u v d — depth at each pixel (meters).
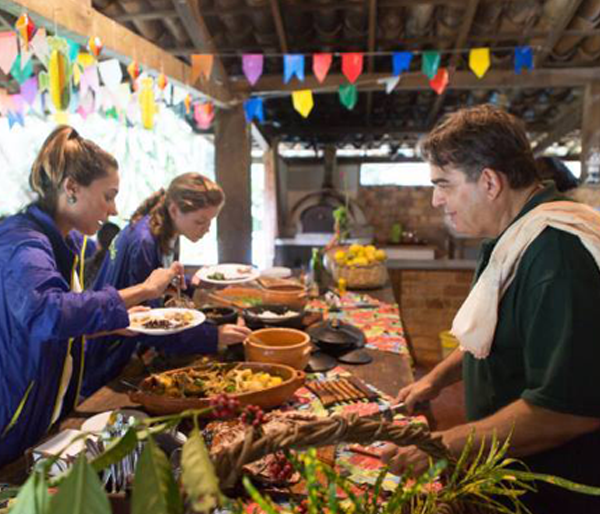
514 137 1.06
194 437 0.51
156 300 2.11
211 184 2.14
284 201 8.76
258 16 3.47
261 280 2.75
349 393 1.45
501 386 1.10
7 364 1.29
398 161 8.48
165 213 2.11
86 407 1.38
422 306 4.25
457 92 5.40
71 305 1.24
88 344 1.72
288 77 3.08
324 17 3.58
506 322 1.06
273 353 1.51
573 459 1.02
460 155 1.08
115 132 3.00
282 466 0.99
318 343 1.82
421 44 3.90
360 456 1.14
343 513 0.70
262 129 6.12
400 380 1.59
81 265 1.62
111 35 2.28
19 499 0.45
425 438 0.73
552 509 1.03
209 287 2.78
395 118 6.46
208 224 2.18
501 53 3.95
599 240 0.93
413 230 8.79
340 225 3.70
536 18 3.53
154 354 1.82
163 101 3.12
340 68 4.29
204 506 0.45
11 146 2.68
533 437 0.93
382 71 4.42
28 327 1.23
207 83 3.54
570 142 7.03
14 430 1.32
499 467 0.77
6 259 1.25
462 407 3.32
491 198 1.09
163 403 1.24
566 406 0.89
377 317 2.34
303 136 7.34
